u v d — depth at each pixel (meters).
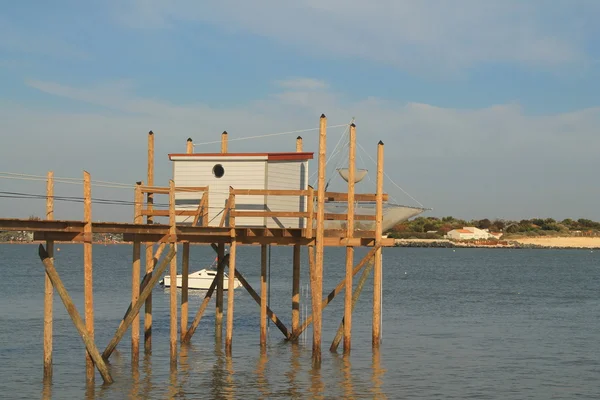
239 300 54.81
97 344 32.62
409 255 199.50
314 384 25.38
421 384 25.88
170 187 25.33
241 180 29.83
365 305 53.47
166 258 25.75
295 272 33.44
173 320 26.38
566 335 38.03
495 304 56.34
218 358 29.25
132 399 23.02
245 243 28.81
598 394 25.02
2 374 26.27
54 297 56.59
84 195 22.34
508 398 24.33
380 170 28.84
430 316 46.34
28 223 20.61
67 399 22.88
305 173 30.11
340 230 29.53
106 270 101.00
